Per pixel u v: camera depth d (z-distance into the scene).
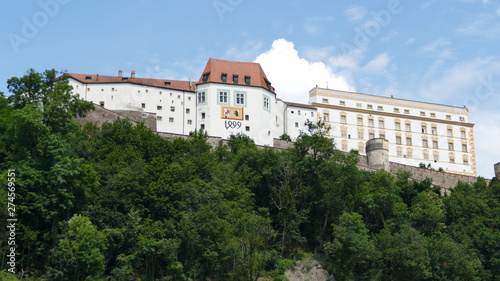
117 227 68.44
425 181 101.38
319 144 86.00
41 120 71.44
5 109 82.94
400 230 80.50
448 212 95.44
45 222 68.00
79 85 122.19
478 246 86.38
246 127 126.50
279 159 85.38
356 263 76.44
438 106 156.00
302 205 84.44
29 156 68.50
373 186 89.88
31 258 64.81
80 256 61.03
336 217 83.00
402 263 75.06
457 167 151.88
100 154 84.25
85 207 68.50
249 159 88.19
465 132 155.62
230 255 69.31
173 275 65.88
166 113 125.19
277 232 78.44
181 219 70.50
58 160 69.06
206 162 84.56
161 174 75.25
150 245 66.06
